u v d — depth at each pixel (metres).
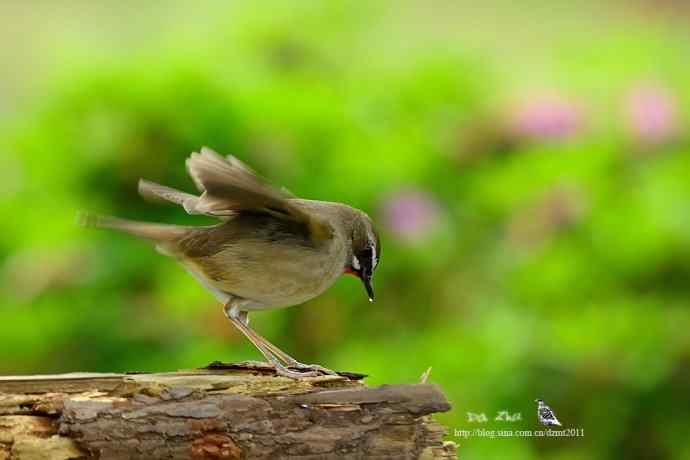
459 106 13.85
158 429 7.67
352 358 12.23
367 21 14.63
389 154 12.82
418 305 12.77
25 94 16.19
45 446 7.61
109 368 12.25
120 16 20.11
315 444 7.78
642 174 12.88
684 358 12.02
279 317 12.37
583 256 12.48
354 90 13.78
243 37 14.10
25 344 12.34
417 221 12.53
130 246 12.40
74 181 12.88
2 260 12.84
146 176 12.76
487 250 12.92
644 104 13.00
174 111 12.76
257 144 12.75
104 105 12.88
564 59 14.44
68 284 12.46
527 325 12.16
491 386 11.87
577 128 13.17
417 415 7.91
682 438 11.95
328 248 9.29
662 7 21.47
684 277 12.44
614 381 11.95
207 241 9.19
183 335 12.16
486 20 20.92
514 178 12.71
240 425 7.74
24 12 20.78
